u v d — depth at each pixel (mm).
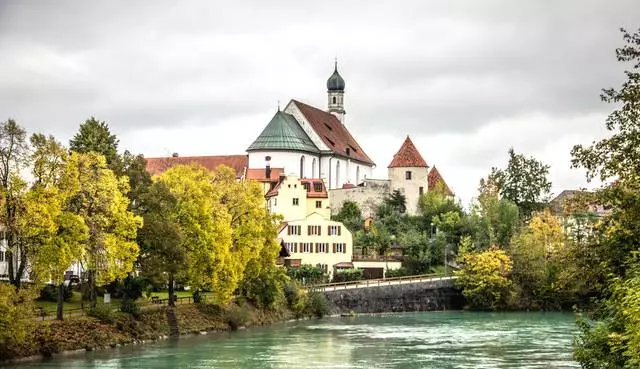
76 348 85500
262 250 128500
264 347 95125
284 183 193500
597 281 50375
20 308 74875
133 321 97438
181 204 105938
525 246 173000
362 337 109562
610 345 44219
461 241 190500
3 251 118500
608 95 48062
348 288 156250
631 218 48219
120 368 76375
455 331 119875
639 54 47031
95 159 90000
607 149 48375
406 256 188875
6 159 81125
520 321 140000
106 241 87688
